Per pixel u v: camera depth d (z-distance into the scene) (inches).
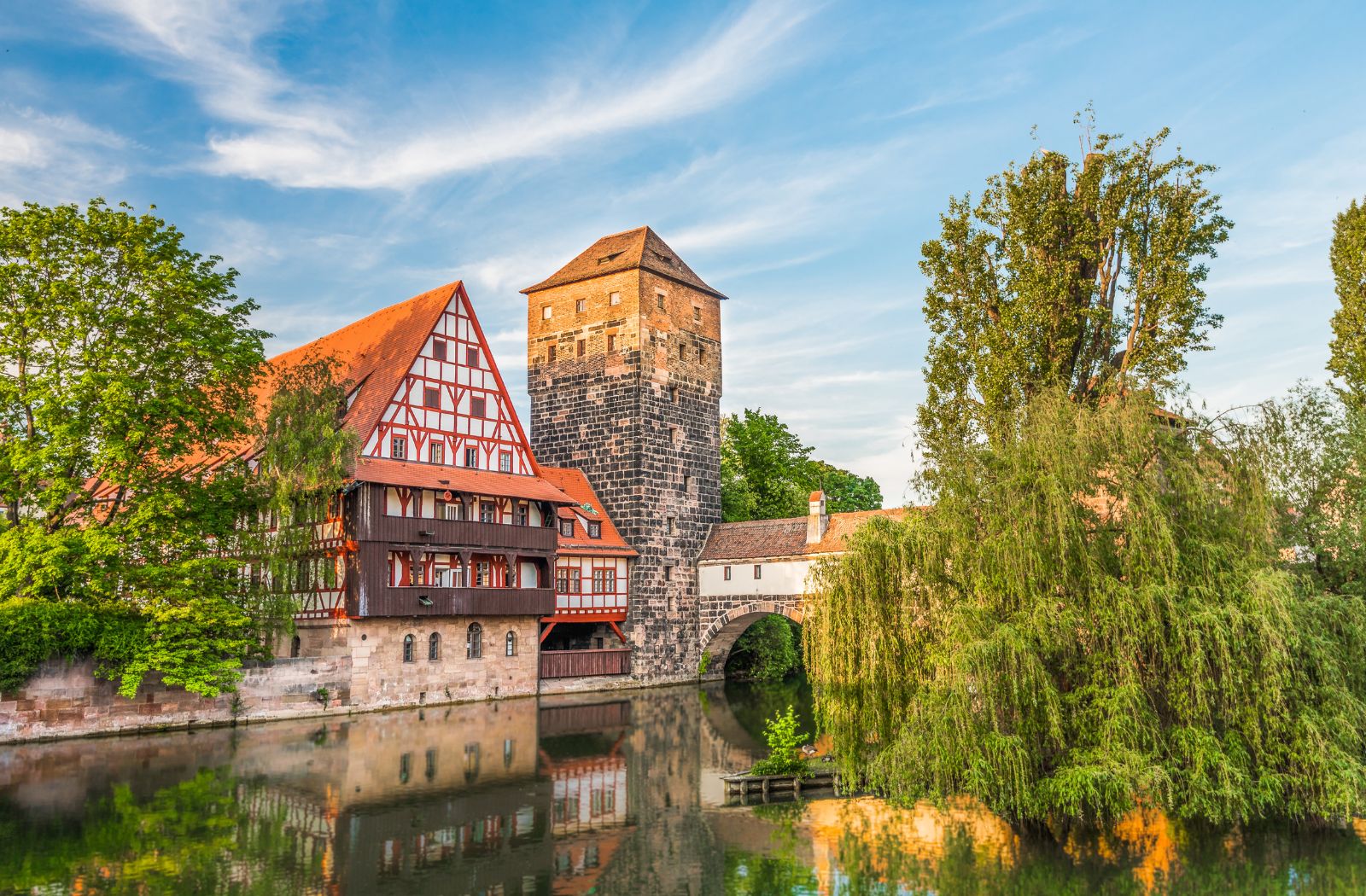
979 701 772.6
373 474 1606.8
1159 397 904.9
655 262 2351.1
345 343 2030.0
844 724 882.8
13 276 1261.1
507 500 1889.8
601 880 737.6
